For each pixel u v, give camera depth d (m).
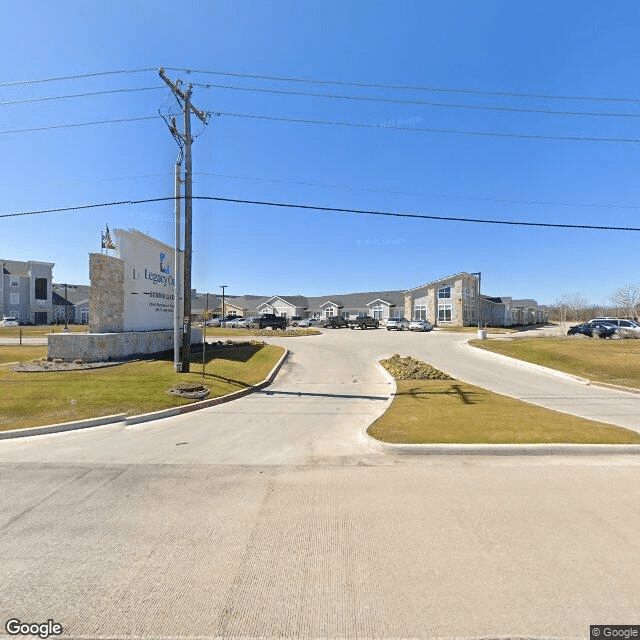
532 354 22.81
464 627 3.03
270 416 10.42
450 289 59.47
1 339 31.81
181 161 15.26
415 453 7.33
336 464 6.78
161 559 3.92
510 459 7.03
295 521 4.71
